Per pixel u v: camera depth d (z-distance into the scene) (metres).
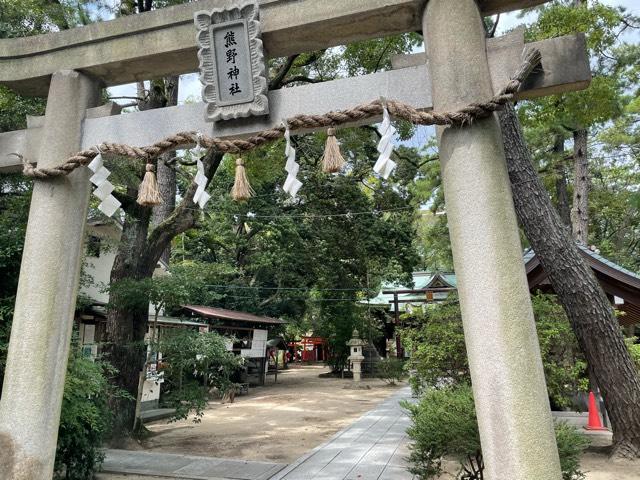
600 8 7.29
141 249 9.30
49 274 3.53
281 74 9.78
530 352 2.64
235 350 18.53
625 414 6.55
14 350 3.42
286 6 3.38
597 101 7.61
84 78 3.89
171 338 9.12
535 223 7.02
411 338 7.99
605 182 22.06
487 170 2.86
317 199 20.25
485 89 2.94
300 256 21.39
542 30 7.46
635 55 12.26
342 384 21.42
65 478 6.07
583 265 6.88
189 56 3.68
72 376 5.65
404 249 22.52
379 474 6.26
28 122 3.92
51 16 7.74
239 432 10.30
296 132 3.22
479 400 2.68
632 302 8.57
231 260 22.30
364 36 3.47
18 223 6.40
